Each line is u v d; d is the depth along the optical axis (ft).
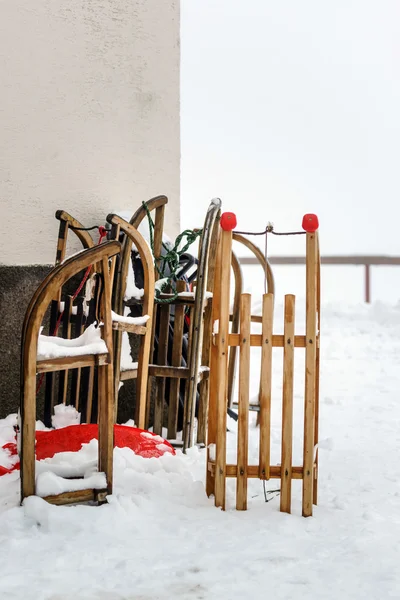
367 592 8.94
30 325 10.98
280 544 10.40
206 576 9.29
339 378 26.21
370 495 12.99
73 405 16.56
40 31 16.83
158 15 19.21
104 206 18.13
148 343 15.48
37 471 11.53
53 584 8.98
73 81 17.46
